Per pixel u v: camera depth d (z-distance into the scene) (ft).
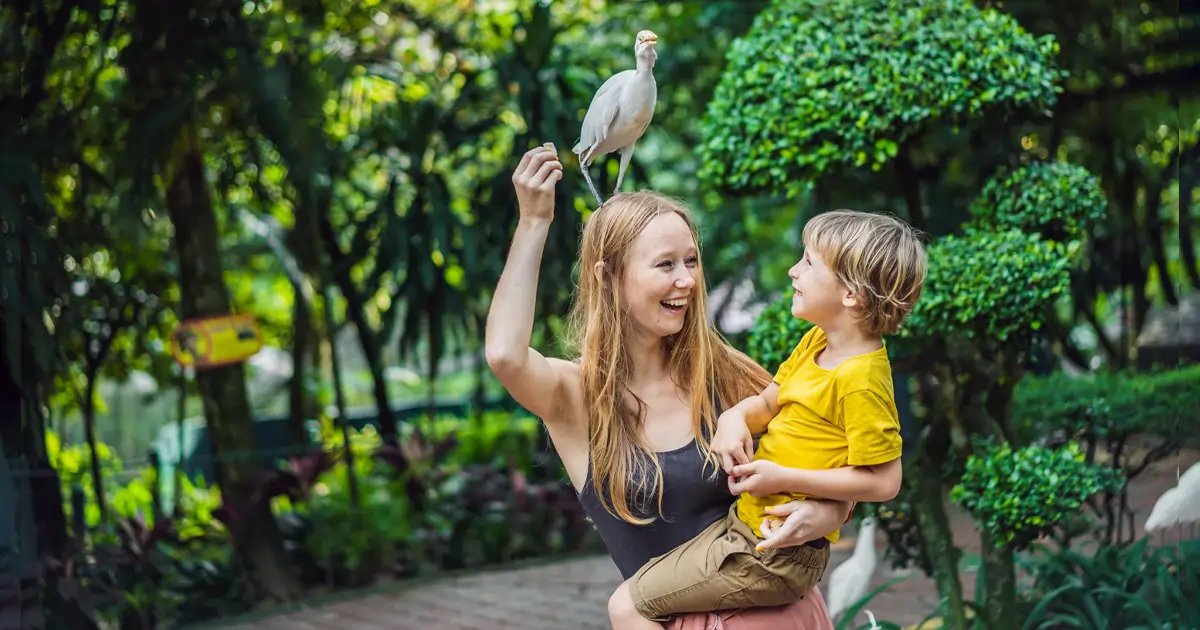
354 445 21.08
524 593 17.47
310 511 18.69
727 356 6.43
